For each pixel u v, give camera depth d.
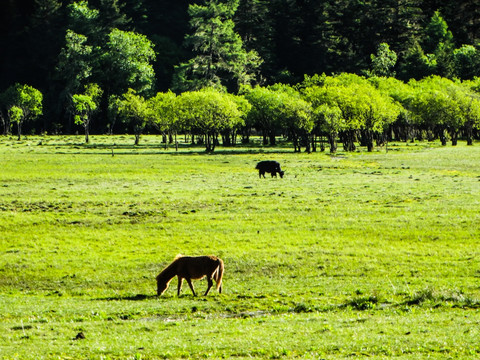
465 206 70.69
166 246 56.97
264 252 53.56
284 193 85.00
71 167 120.44
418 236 57.84
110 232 62.97
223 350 24.58
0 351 25.36
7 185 96.56
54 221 67.69
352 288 40.56
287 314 32.47
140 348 25.31
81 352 24.94
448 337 25.38
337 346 24.62
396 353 23.58
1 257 53.78
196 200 79.75
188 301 36.59
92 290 44.06
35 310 35.06
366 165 123.69
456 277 44.00
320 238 58.34
